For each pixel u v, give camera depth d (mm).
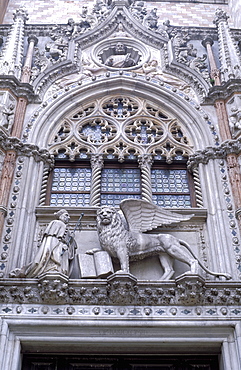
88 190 10586
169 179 10828
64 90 11922
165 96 11906
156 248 8938
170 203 10430
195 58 12867
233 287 8391
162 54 12844
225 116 11117
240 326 8117
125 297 8172
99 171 10695
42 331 8086
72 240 8938
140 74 12375
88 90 12016
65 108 11656
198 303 8320
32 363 8289
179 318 8164
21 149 10383
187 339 8109
